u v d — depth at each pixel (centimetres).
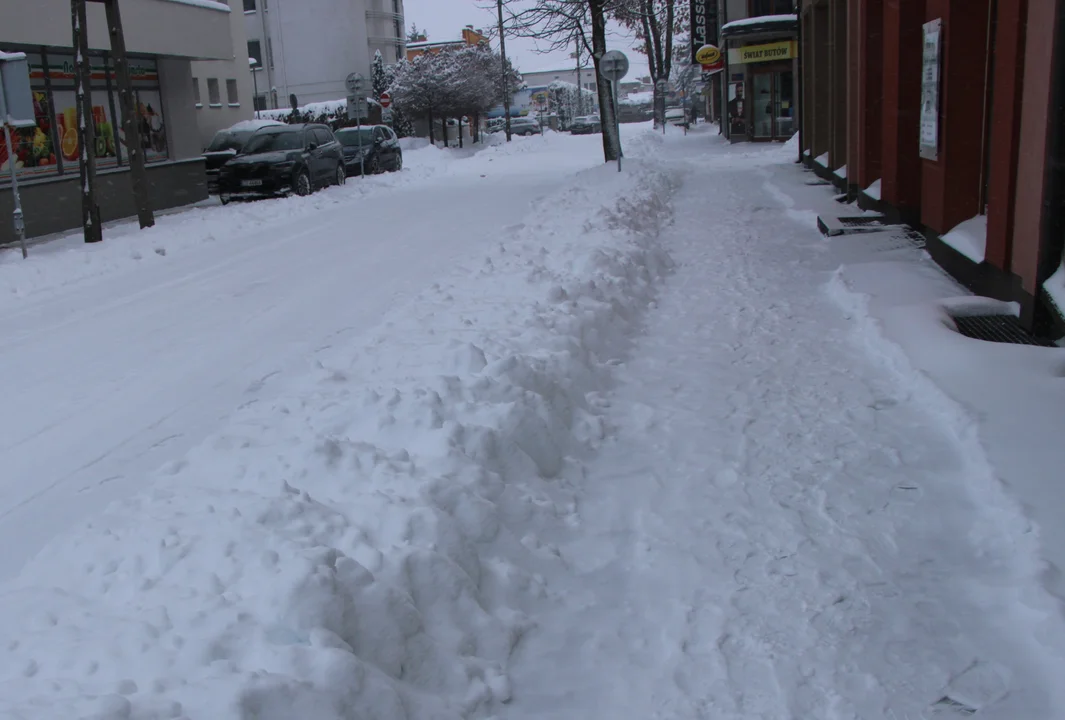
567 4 2573
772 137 3675
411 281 1142
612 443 574
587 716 335
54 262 1343
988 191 858
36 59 2047
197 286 1201
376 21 6297
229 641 309
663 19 5444
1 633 341
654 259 1068
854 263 1039
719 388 664
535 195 2156
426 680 338
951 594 398
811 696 338
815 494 494
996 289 809
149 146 2531
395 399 529
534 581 411
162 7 2417
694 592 410
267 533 374
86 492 562
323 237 1605
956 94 958
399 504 409
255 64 6038
